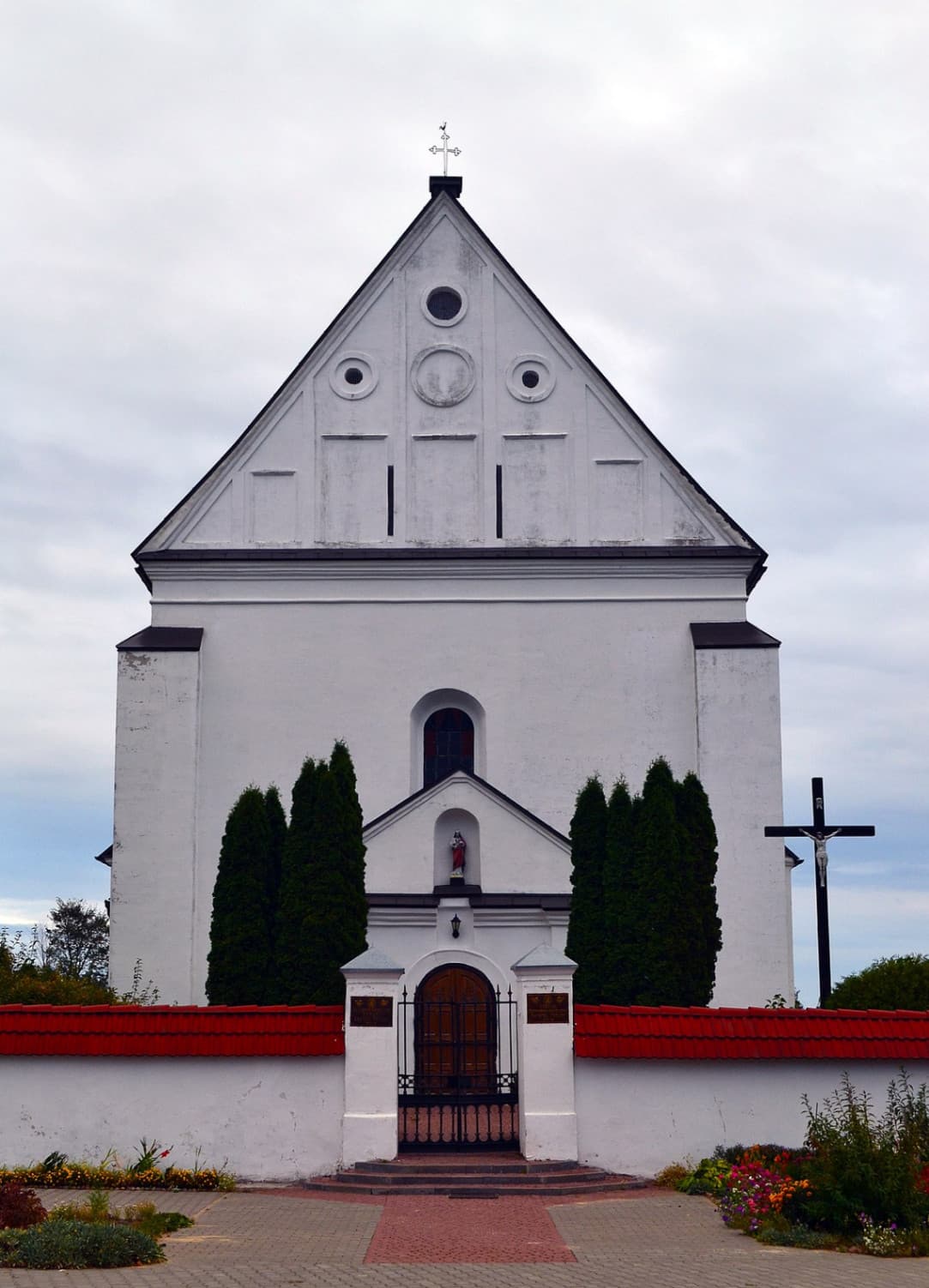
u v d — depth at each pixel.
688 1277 16.56
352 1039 23.97
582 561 36.75
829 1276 16.69
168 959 34.25
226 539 37.12
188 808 34.94
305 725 36.22
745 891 34.41
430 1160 23.67
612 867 29.34
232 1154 23.62
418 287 38.25
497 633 36.66
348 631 36.66
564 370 37.94
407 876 32.97
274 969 28.58
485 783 33.34
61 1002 29.95
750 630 36.34
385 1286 15.94
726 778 34.97
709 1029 23.98
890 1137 20.78
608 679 36.41
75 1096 23.77
